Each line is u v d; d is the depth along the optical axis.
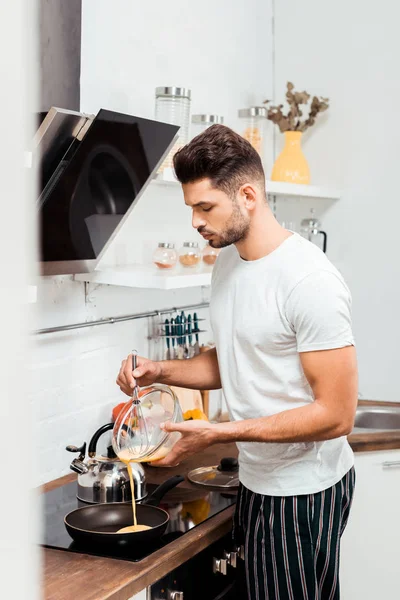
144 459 1.85
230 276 1.87
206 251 2.60
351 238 3.29
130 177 2.04
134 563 1.64
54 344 2.25
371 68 3.22
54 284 2.23
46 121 1.62
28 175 0.36
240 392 1.86
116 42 2.41
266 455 1.83
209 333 3.08
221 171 1.68
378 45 3.20
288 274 1.71
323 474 1.83
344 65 3.27
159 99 2.35
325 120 3.33
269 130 3.43
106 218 2.09
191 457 2.50
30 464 0.35
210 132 1.72
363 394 3.31
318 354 1.67
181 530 1.84
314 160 3.36
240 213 1.73
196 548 1.79
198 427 1.73
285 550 1.81
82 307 2.36
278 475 1.82
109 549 1.70
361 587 2.53
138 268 2.42
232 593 2.01
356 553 2.52
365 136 3.24
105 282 2.27
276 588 1.83
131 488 1.86
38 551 0.37
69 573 1.59
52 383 2.25
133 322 2.61
